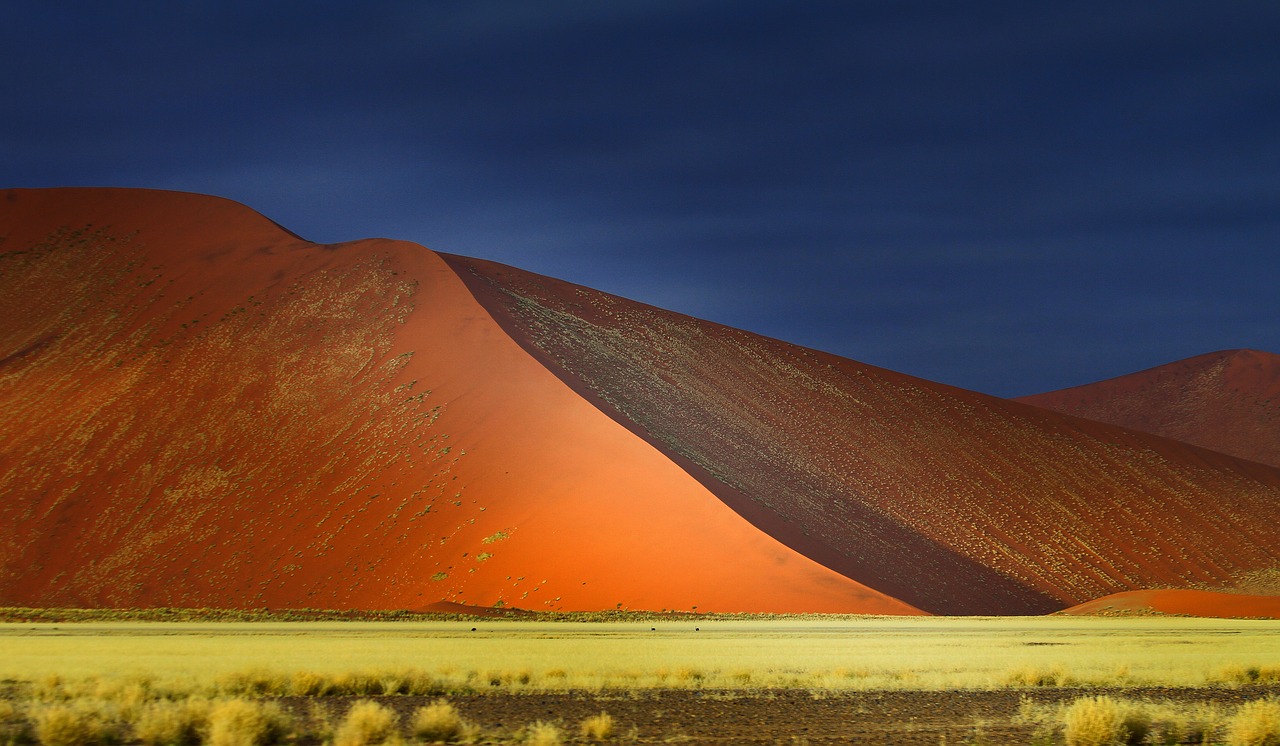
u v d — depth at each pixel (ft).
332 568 274.98
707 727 75.36
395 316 390.42
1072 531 426.92
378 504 294.25
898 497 399.65
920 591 294.46
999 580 344.08
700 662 128.98
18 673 104.83
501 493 284.61
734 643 162.71
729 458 353.31
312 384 358.02
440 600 252.42
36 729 66.80
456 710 76.69
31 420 352.69
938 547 357.20
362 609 256.52
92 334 411.34
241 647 148.25
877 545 326.85
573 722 77.36
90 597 277.23
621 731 72.84
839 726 76.28
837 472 399.03
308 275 433.07
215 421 345.31
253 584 274.77
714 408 411.95
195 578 280.92
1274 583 427.33
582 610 238.48
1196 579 416.87
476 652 142.41
